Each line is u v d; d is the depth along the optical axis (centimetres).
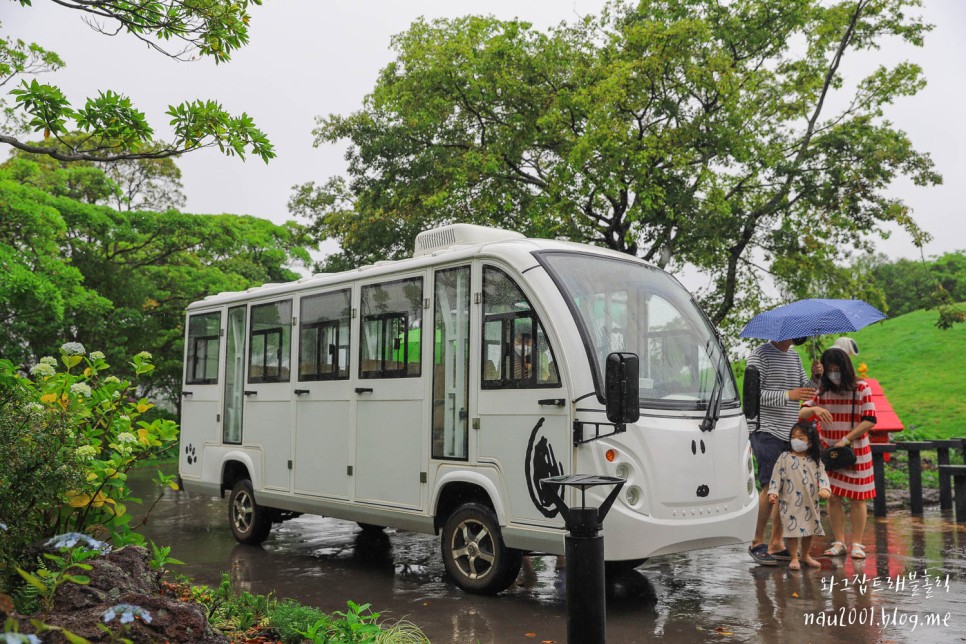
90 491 502
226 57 598
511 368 646
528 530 618
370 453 771
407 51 1939
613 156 1625
